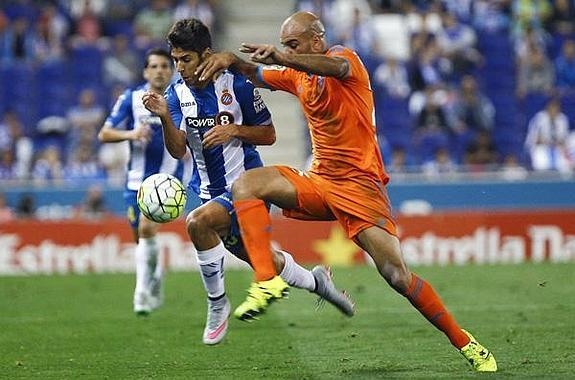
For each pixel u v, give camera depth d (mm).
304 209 24562
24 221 55125
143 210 26453
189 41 24750
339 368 25359
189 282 49125
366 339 30375
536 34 78062
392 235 24203
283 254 26391
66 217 59938
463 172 64438
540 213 57438
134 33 78125
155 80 36156
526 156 69438
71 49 75562
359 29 76188
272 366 25906
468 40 77125
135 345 30047
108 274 53906
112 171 65125
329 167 24328
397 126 72000
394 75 73250
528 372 23969
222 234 25547
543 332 31078
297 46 24172
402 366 25391
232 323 34469
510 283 46406
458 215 57094
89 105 69375
